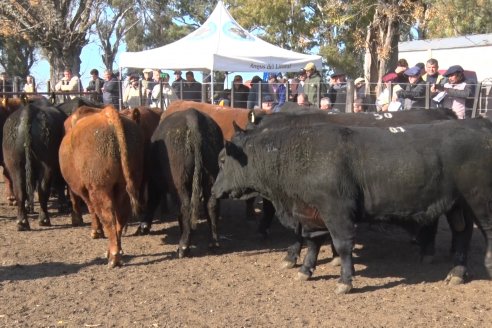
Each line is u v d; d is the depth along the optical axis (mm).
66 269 6824
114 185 6719
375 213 5973
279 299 5832
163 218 9625
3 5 27188
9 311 5492
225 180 6594
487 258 6246
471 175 5875
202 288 6164
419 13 16047
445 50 24781
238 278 6520
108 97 16375
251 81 15016
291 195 6152
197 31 15484
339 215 5855
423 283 6336
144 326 5141
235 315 5387
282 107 8562
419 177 5805
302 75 14281
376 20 16703
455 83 10320
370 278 6531
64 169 7129
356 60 33125
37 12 27594
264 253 7590
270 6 31984
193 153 7133
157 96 15844
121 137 6516
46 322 5238
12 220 9344
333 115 7496
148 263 7082
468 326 5121
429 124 6086
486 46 23188
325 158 5852
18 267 6891
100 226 8172
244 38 15250
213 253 7551
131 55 15492
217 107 9477
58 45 28141
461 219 6281
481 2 33719
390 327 5105
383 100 11680
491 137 5902
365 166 5852
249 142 6340
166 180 7363
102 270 6781
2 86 17781
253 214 9562
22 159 8445
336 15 18422
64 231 8617
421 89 10602
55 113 8727
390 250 7793
